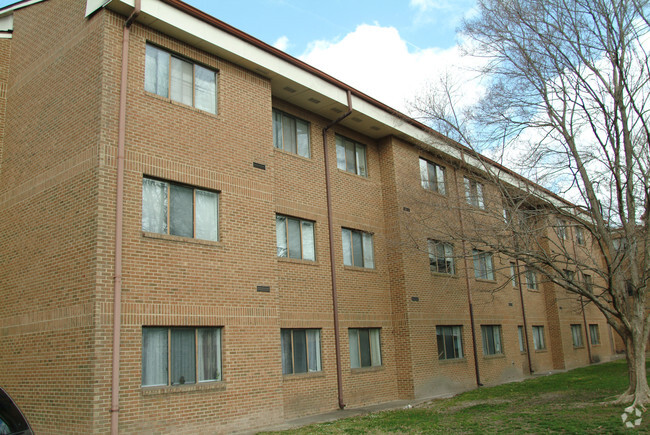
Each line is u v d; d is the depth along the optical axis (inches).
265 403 521.0
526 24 577.0
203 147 523.8
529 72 585.0
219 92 554.9
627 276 672.4
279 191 633.6
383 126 764.0
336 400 640.4
